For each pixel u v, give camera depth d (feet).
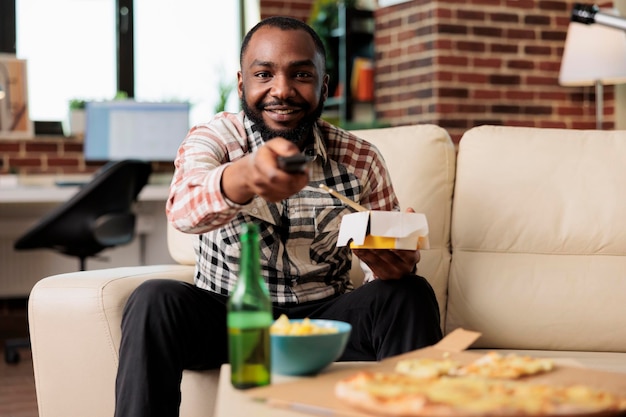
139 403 5.17
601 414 2.99
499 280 6.84
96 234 12.75
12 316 16.44
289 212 6.06
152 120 16.30
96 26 17.22
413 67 16.96
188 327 5.43
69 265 16.56
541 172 7.06
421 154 7.30
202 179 4.94
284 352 3.82
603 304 6.70
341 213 6.21
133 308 5.33
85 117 16.43
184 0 17.75
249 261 3.71
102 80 17.29
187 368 5.78
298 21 6.03
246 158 4.74
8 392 11.34
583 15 7.13
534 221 6.95
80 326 5.98
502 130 7.31
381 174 6.56
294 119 5.96
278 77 5.88
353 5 17.70
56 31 16.94
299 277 6.13
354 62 17.83
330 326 4.13
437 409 2.95
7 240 16.16
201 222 4.97
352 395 3.18
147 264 16.89
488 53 16.84
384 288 5.47
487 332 6.79
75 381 6.04
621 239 6.87
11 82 16.15
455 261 7.06
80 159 16.60
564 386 3.57
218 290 6.04
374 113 17.95
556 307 6.72
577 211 6.94
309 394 3.51
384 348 5.37
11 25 16.61
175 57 17.71
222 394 3.58
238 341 3.66
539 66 17.29
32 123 16.46
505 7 16.97
